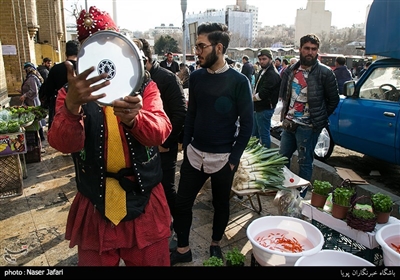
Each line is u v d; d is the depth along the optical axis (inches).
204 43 94.7
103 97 50.7
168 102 112.7
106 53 54.1
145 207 68.5
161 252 71.2
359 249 95.7
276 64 509.4
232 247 118.9
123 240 66.9
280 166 135.0
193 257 112.1
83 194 66.5
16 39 380.2
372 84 195.5
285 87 154.7
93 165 64.1
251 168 131.0
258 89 209.0
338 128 213.5
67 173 187.9
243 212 145.6
